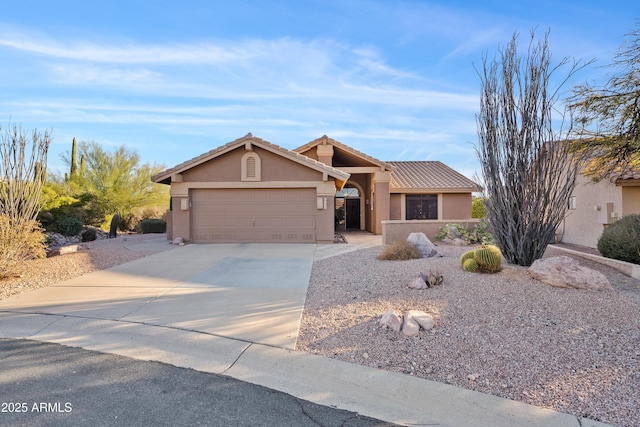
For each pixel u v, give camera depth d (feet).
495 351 15.29
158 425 11.09
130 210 104.78
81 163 105.29
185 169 52.54
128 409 11.94
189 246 49.85
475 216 90.27
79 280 29.71
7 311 21.97
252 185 52.90
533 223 27.20
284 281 28.89
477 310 19.25
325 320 19.57
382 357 15.30
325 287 26.35
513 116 27.53
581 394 12.37
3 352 16.53
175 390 13.23
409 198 77.71
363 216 82.99
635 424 10.89
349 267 32.45
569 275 22.17
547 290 21.65
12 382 13.70
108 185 102.89
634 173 44.55
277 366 15.03
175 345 17.20
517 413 11.57
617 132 37.60
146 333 18.44
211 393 13.05
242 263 36.52
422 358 15.05
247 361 15.55
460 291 22.07
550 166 27.02
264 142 52.06
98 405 12.16
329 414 11.83
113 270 33.53
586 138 37.55
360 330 17.83
